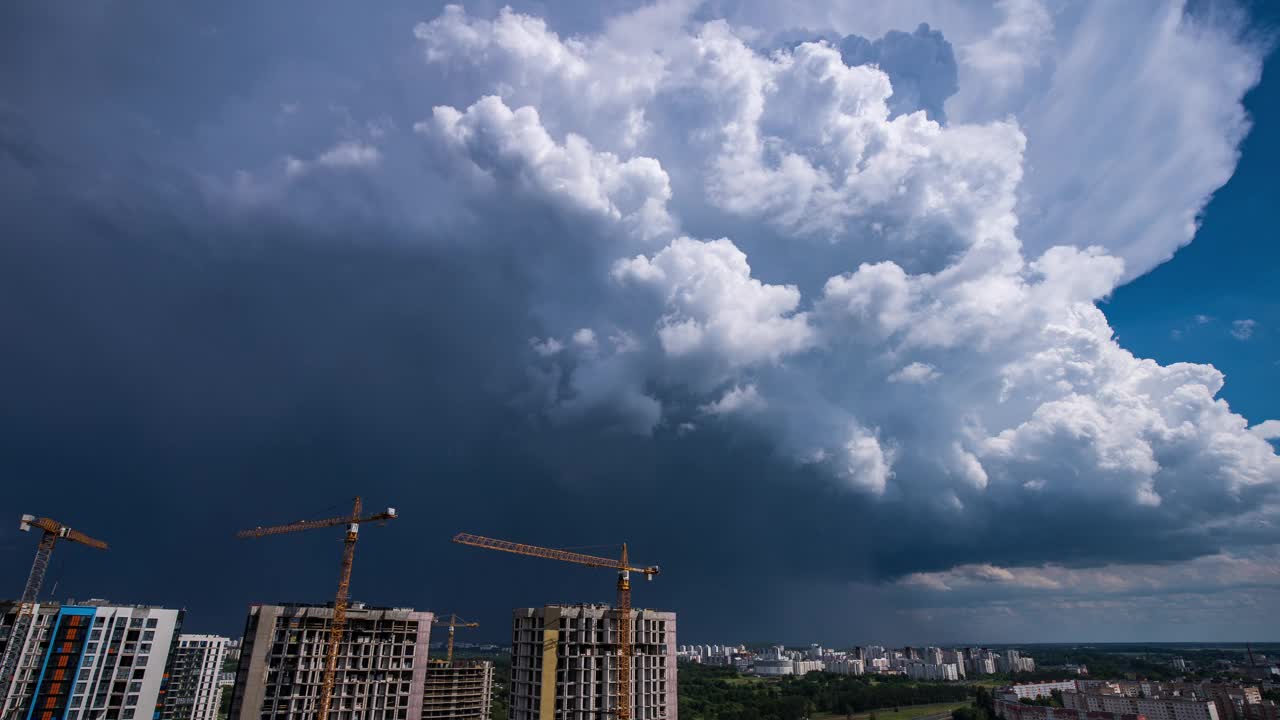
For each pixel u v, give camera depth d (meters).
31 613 174.50
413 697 187.88
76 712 171.12
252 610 180.50
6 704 166.88
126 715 176.38
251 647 176.12
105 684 175.88
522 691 186.50
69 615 176.50
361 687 182.38
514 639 195.00
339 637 182.38
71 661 174.12
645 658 194.12
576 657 185.88
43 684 170.50
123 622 181.62
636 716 188.38
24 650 171.38
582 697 182.50
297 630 180.25
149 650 182.88
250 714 170.75
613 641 190.38
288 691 175.38
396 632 190.75
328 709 176.38
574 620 190.38
